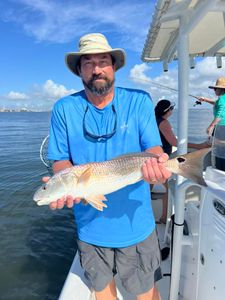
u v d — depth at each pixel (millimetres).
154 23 2658
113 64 2240
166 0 2076
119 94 2262
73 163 2297
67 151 2322
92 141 2209
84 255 2361
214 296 1913
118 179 2049
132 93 2264
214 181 1902
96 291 2385
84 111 2215
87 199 2033
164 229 3936
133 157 2031
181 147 2350
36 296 4473
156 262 2357
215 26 3004
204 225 2043
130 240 2252
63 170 2049
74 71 2381
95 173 2037
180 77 2307
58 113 2273
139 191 2271
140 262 2320
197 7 2021
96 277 2348
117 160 2061
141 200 2283
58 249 5723
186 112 2320
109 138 2193
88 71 2146
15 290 4605
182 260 2529
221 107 3996
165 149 4324
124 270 2328
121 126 2201
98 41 2109
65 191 2021
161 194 4633
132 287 2352
